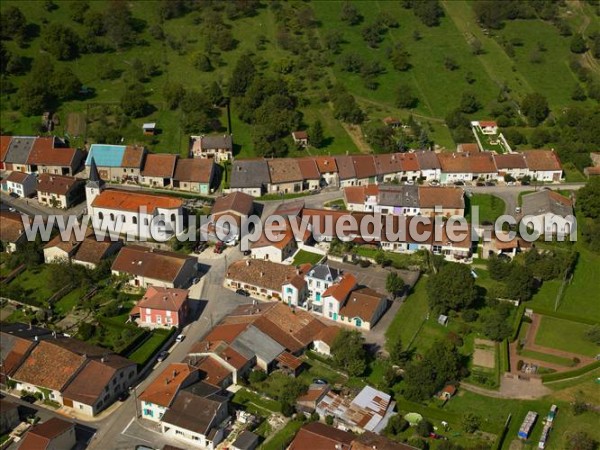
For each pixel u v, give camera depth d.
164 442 141.25
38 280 193.00
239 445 136.50
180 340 170.50
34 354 157.38
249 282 188.00
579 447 136.12
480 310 181.88
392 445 132.62
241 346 160.62
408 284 190.50
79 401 147.50
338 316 176.25
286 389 150.75
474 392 154.38
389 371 154.12
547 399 152.38
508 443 139.75
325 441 133.50
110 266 194.25
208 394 146.88
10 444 140.00
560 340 172.00
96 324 175.12
